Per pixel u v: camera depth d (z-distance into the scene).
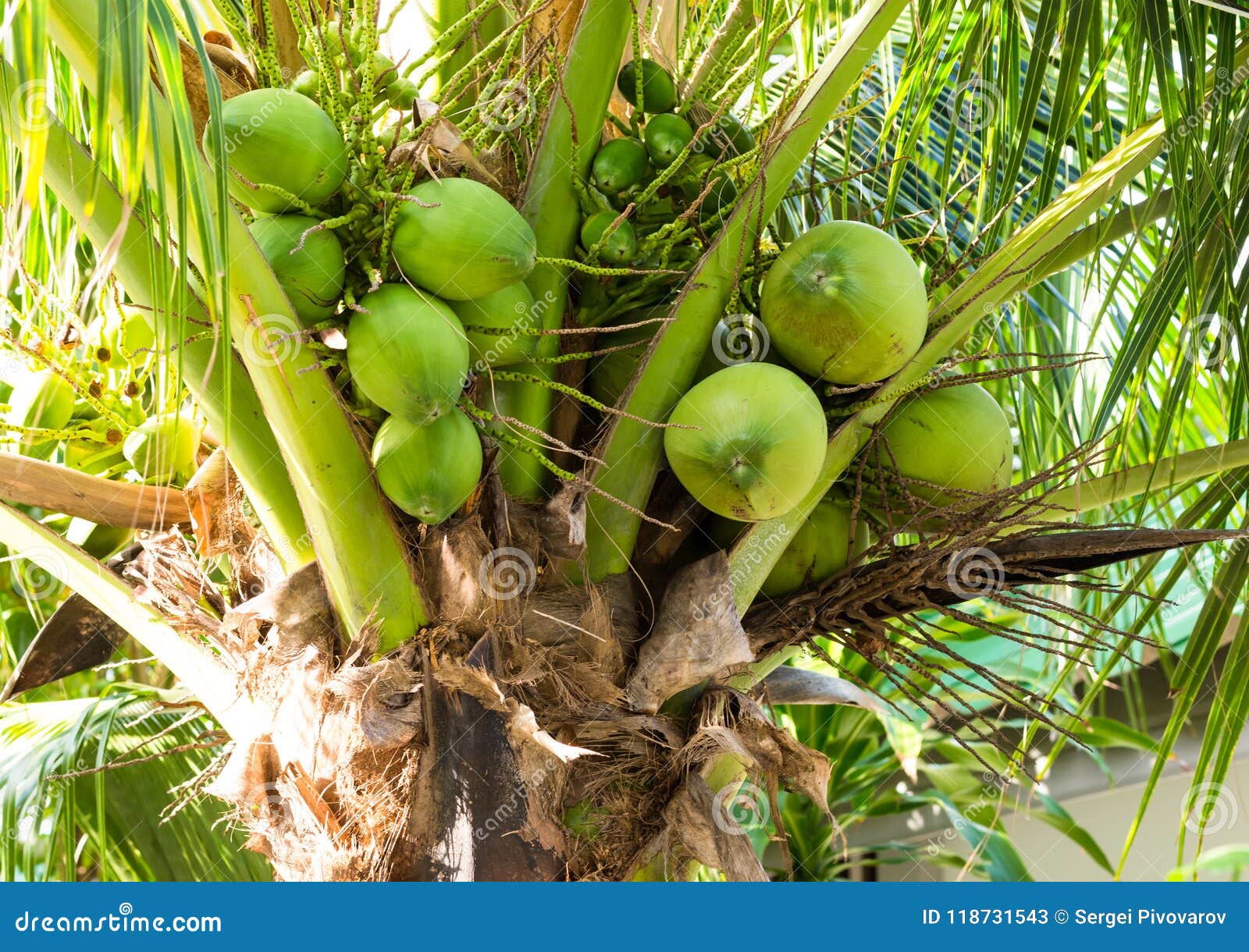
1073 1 2.68
